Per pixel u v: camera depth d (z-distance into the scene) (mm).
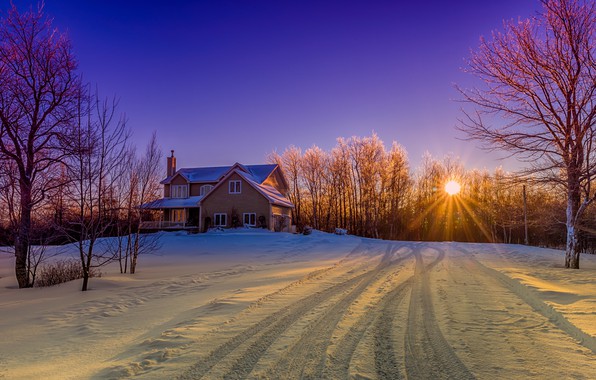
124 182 15945
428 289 9164
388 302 7625
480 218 51844
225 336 5340
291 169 57312
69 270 14227
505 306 7129
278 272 13312
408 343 5023
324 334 5422
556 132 14945
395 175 52094
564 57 14219
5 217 13398
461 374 3990
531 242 45594
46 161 13539
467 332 5484
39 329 6695
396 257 18625
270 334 5426
